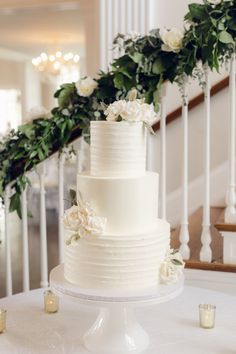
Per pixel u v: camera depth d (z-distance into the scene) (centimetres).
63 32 797
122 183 137
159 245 140
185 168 219
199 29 195
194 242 240
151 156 312
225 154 305
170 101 309
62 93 226
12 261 463
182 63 203
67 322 166
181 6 307
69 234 141
